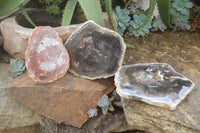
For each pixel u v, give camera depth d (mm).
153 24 613
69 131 513
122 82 455
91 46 485
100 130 497
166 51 560
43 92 474
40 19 597
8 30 511
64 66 478
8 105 504
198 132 402
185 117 416
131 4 642
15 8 514
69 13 528
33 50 462
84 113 496
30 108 488
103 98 489
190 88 439
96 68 490
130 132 510
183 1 600
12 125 524
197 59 529
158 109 431
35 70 461
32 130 549
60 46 477
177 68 511
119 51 483
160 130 430
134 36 608
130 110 441
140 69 475
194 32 618
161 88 443
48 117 496
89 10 498
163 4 557
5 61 555
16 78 498
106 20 538
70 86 479
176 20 606
